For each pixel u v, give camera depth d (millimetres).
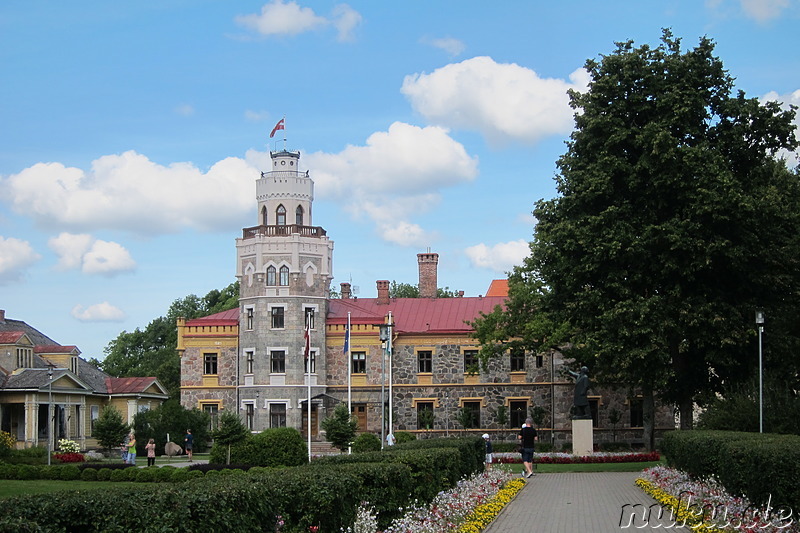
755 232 43875
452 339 72125
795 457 18906
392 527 19219
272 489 14320
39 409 63281
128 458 50094
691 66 46031
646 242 43344
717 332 42719
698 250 42438
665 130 43250
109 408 61656
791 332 46000
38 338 75562
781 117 45219
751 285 44688
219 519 12398
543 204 50312
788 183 52062
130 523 11180
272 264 72062
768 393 39969
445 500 23953
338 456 23234
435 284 80125
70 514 10883
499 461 49062
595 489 33969
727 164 44438
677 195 43875
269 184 74750
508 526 23781
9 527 9656
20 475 42531
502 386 71062
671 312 43812
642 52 46750
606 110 46438
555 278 48844
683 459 31516
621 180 45594
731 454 22984
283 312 71688
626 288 43938
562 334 56750
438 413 71500
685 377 47781
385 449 28500
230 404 72500
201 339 73250
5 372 62594
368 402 71812
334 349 72875
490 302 76188
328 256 74250
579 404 49344
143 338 119562
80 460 54844
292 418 70375
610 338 43844
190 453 57438
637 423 68938
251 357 71938
